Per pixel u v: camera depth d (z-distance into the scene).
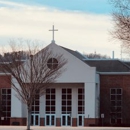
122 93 73.69
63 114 71.88
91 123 69.06
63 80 69.69
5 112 72.81
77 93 71.75
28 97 55.06
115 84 74.06
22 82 55.91
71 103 71.81
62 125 71.75
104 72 74.25
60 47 68.94
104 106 73.94
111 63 77.56
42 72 58.72
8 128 56.88
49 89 72.38
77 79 69.50
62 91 72.19
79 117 71.50
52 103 72.31
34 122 72.31
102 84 74.31
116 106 73.69
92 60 78.56
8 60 60.66
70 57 69.62
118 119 73.50
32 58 59.44
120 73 73.94
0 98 73.00
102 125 72.38
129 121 73.06
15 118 70.19
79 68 69.50
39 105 72.38
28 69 59.03
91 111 69.06
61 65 66.25
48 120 72.19
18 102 70.19
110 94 74.00
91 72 69.31
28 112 54.69
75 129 55.09
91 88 69.19
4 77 72.50
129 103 73.44
